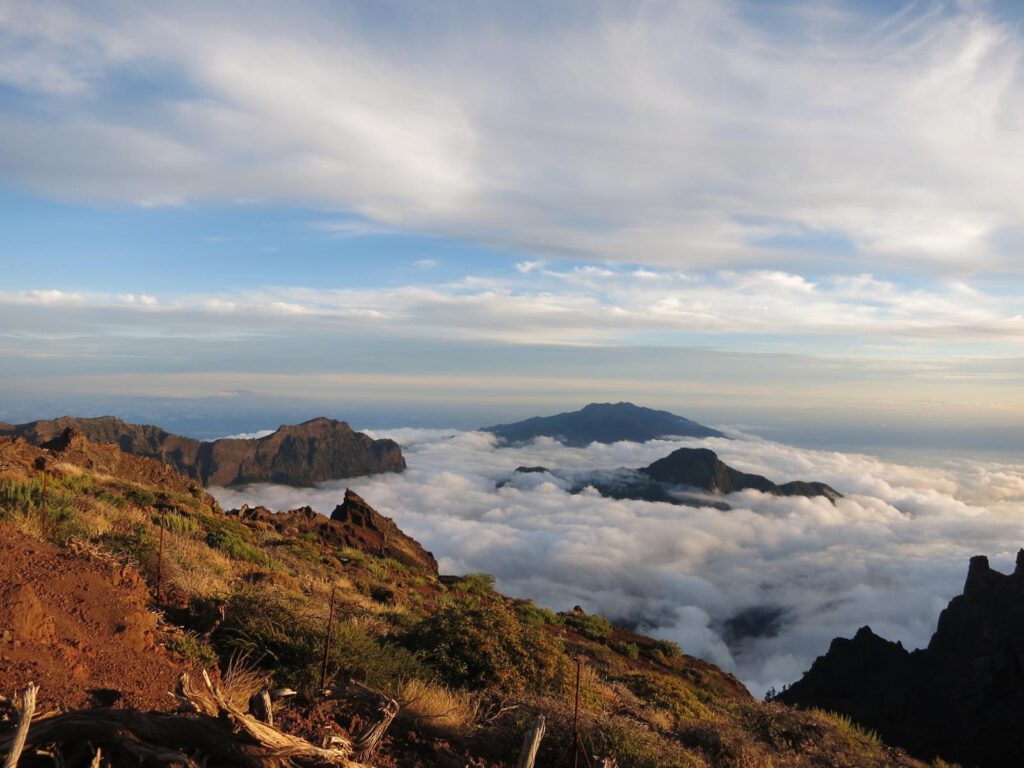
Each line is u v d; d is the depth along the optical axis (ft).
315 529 97.91
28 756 12.16
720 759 32.22
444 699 25.70
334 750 13.97
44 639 18.11
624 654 72.38
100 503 48.57
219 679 20.85
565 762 23.97
